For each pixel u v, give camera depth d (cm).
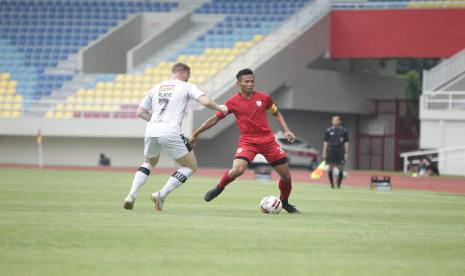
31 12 12212
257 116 3619
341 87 11356
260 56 10756
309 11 11062
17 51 11775
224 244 2530
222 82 10538
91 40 11881
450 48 10381
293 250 2445
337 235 2839
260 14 11500
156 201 3606
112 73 11669
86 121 10231
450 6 10425
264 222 3212
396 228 3152
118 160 10356
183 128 9756
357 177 8631
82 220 3144
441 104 9444
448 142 9388
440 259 2369
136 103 10356
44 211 3522
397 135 11600
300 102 10788
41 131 10388
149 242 2542
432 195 5659
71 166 9962
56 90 11138
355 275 2053
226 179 3638
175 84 3559
